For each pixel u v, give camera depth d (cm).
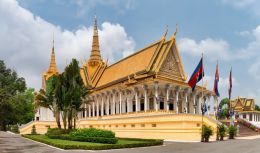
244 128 5856
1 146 3131
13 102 6762
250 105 9138
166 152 2344
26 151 2581
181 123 4019
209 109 6231
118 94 6588
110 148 2652
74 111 4672
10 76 7188
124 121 5016
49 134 4434
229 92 4919
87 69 8581
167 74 6059
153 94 5722
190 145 2981
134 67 6581
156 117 4375
